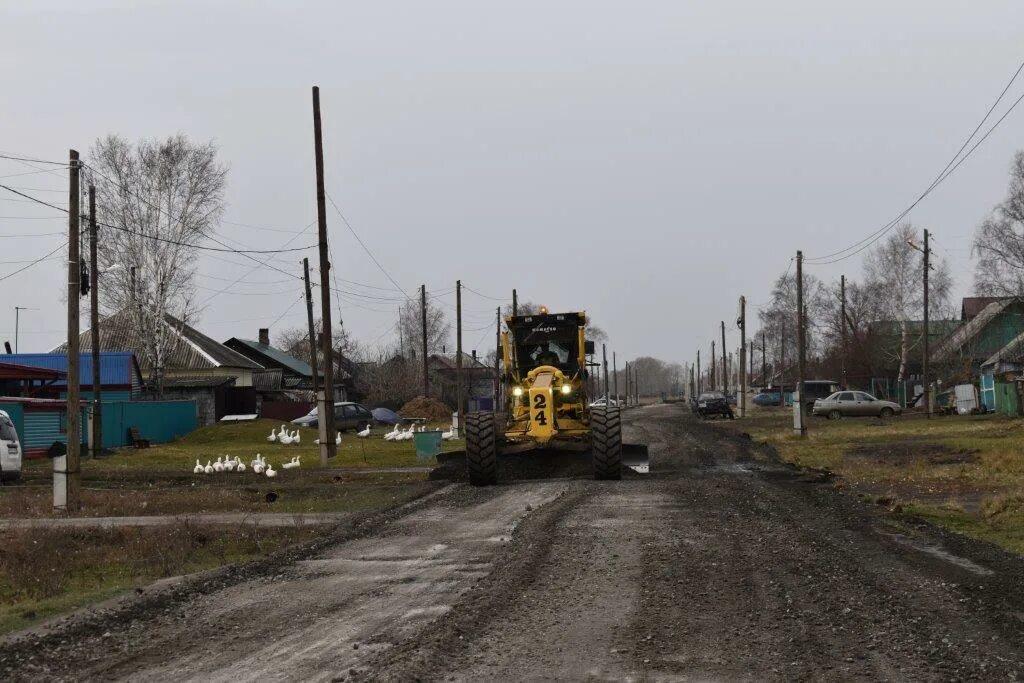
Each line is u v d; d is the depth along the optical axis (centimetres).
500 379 3462
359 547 2005
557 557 1736
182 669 1131
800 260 6075
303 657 1153
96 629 1370
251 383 11069
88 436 5888
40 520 2767
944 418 7694
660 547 1814
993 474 3136
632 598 1405
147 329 7575
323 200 4878
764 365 17075
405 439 6494
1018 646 1115
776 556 1705
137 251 7431
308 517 2650
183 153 7500
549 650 1143
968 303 12500
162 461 5453
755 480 3144
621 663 1083
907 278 11050
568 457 3331
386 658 1121
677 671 1048
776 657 1092
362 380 13275
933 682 988
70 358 3159
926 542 1872
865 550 1777
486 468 3081
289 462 5084
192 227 7525
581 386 3347
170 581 1756
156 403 6962
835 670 1037
